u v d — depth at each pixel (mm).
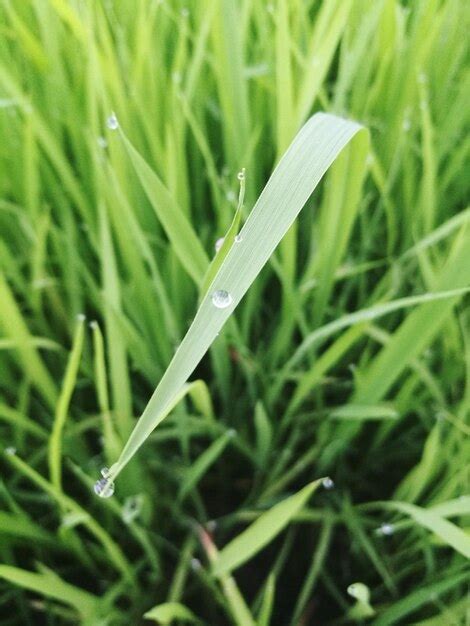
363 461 292
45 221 271
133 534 270
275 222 171
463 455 245
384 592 268
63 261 289
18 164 296
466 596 244
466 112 301
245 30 300
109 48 268
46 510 278
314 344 276
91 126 270
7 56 297
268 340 317
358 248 321
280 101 246
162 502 279
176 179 281
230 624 266
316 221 318
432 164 289
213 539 281
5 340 248
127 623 256
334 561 281
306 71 266
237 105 277
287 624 271
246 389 300
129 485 258
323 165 181
